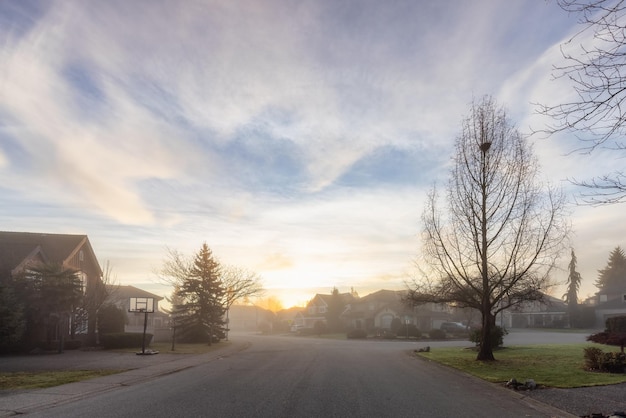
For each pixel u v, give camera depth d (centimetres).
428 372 1814
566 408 1057
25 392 1221
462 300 2200
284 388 1316
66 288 2708
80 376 1557
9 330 2416
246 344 4009
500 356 2294
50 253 3194
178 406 1030
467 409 1048
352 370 1845
